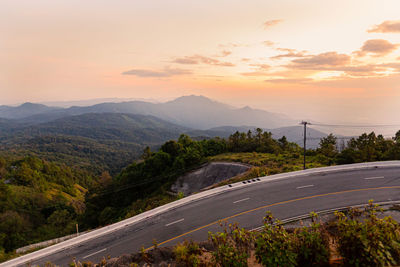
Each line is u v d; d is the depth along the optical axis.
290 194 26.86
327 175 32.31
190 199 28.42
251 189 29.48
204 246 15.57
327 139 66.50
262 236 10.72
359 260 9.41
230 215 23.47
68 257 19.88
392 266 9.21
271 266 9.65
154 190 56.94
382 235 9.59
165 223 23.44
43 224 47.88
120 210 51.22
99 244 21.22
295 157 56.22
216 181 50.69
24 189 73.50
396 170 32.84
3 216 40.12
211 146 76.06
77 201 85.31
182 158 60.53
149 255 15.38
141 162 74.31
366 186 27.48
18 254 22.69
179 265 13.48
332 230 15.16
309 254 10.09
